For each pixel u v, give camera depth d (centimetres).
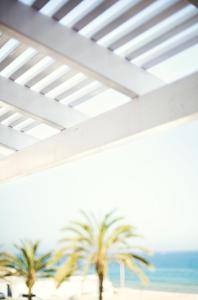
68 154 788
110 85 635
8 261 929
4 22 525
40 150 879
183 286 4341
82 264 827
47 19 569
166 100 602
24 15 546
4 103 738
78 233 841
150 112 624
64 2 532
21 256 922
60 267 824
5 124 983
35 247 924
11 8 536
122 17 535
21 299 1042
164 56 613
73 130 784
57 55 582
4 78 741
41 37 557
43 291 1164
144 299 1466
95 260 825
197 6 458
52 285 1196
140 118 639
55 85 746
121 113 678
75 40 592
